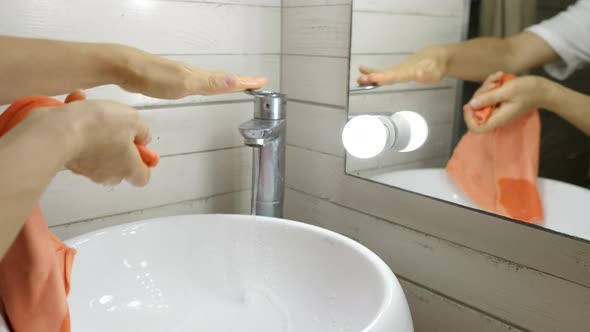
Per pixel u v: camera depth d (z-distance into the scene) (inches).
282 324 29.3
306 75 39.7
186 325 29.8
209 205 39.1
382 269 25.9
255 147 32.9
